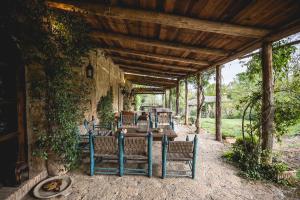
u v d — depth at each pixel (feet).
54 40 10.50
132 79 52.65
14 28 8.38
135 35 15.67
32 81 10.03
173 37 14.73
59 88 10.53
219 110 21.68
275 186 10.78
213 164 14.01
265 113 12.19
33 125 10.34
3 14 8.00
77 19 11.67
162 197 9.39
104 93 25.41
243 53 15.20
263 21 9.98
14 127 9.60
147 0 9.49
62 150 10.98
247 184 10.96
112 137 11.10
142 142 11.13
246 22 10.34
